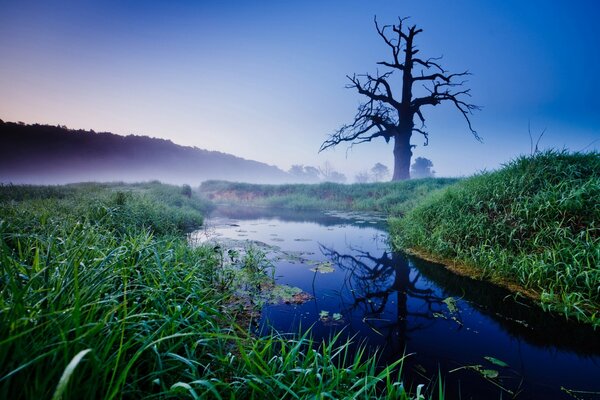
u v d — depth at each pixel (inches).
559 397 87.4
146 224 281.7
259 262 227.0
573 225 188.2
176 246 193.6
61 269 80.7
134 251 115.6
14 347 48.7
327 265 229.5
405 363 104.3
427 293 173.2
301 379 71.3
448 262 229.0
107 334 62.7
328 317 140.6
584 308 142.6
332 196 817.5
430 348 114.6
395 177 1210.6
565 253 168.7
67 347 50.3
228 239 329.4
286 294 167.8
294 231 394.6
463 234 240.4
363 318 140.4
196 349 86.6
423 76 1133.7
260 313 143.6
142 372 69.9
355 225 454.6
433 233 266.7
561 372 99.8
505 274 187.3
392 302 160.1
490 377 96.5
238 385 71.3
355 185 866.8
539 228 200.2
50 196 443.5
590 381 95.1
